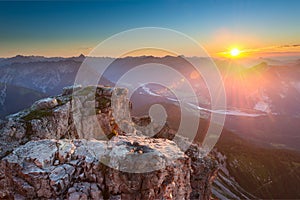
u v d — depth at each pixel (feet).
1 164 81.00
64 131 164.76
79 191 74.84
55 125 161.27
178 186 84.79
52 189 74.38
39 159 80.07
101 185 77.15
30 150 84.53
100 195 75.25
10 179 77.77
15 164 78.74
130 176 76.84
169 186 80.43
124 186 76.48
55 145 87.76
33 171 76.54
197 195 142.51
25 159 80.53
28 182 75.77
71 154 84.38
